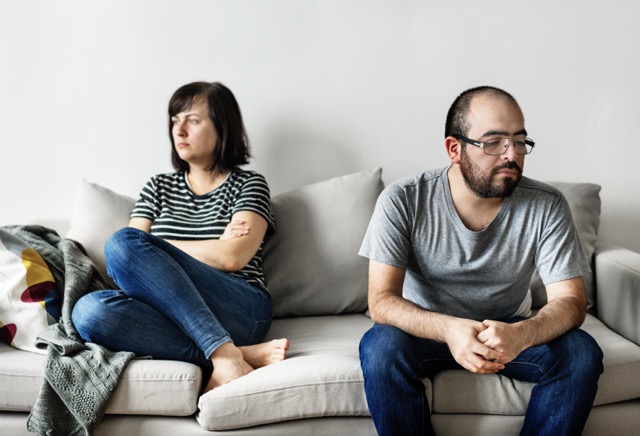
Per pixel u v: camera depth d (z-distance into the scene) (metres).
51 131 2.71
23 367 1.89
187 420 1.88
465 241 1.92
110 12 2.67
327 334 2.21
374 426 1.88
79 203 2.51
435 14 2.70
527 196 1.92
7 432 1.89
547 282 1.92
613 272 2.28
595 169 2.76
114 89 2.69
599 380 1.86
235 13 2.68
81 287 2.15
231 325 2.16
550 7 2.70
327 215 2.46
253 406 1.82
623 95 2.73
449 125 1.93
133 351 1.99
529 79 2.72
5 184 2.73
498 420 1.86
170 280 1.99
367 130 2.73
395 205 1.95
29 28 2.67
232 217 2.34
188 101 2.42
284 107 2.72
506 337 1.72
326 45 2.70
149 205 2.44
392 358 1.79
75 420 1.86
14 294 2.06
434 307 1.99
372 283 1.94
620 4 2.70
